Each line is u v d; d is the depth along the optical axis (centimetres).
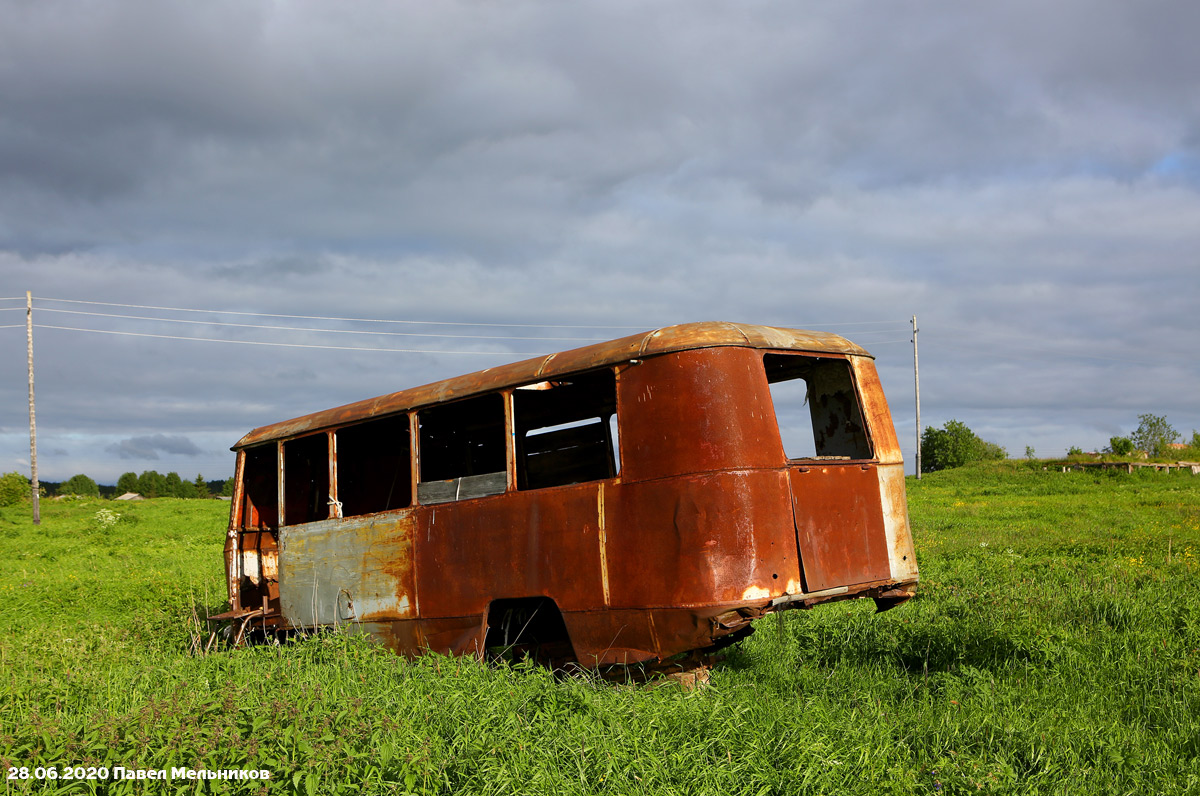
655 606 633
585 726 509
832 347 738
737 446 629
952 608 873
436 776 445
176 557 2192
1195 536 1636
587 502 686
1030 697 612
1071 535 1795
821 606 1032
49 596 1502
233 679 649
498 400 862
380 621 830
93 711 555
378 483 1129
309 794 418
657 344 663
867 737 517
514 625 811
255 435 1035
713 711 541
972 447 5759
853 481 706
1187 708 573
